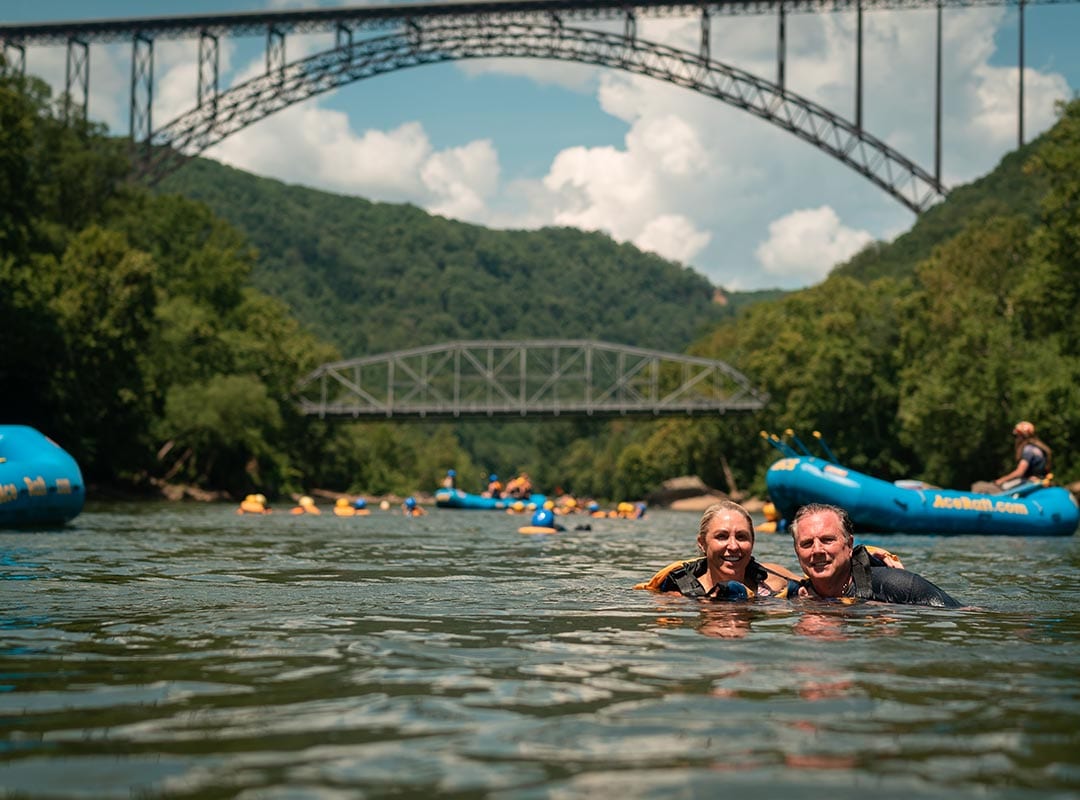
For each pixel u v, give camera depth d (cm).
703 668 411
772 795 241
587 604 630
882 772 262
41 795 236
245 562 1013
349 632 507
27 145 4438
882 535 1992
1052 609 641
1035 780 254
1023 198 9788
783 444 2189
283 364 7531
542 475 18375
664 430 9431
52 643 469
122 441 5391
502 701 347
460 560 1097
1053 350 4288
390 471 11894
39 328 4341
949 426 4728
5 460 1647
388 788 246
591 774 259
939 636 504
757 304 10019
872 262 12219
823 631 517
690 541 1672
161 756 274
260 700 347
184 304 6328
